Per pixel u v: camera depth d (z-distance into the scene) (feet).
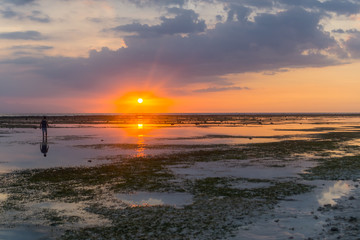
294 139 127.85
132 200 41.57
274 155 81.92
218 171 60.75
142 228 31.32
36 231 31.14
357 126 248.32
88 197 43.21
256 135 150.61
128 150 92.84
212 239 28.04
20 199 42.32
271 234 28.84
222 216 34.55
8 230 31.40
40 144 109.09
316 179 53.01
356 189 45.88
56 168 64.44
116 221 33.60
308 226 30.63
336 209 36.04
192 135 151.64
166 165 67.72
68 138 134.21
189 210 36.99
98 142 116.47
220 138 133.90
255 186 48.55
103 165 67.82
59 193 45.29
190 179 53.88
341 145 104.32
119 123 312.91
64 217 35.14
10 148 97.14
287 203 39.29
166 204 39.63
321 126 249.75
